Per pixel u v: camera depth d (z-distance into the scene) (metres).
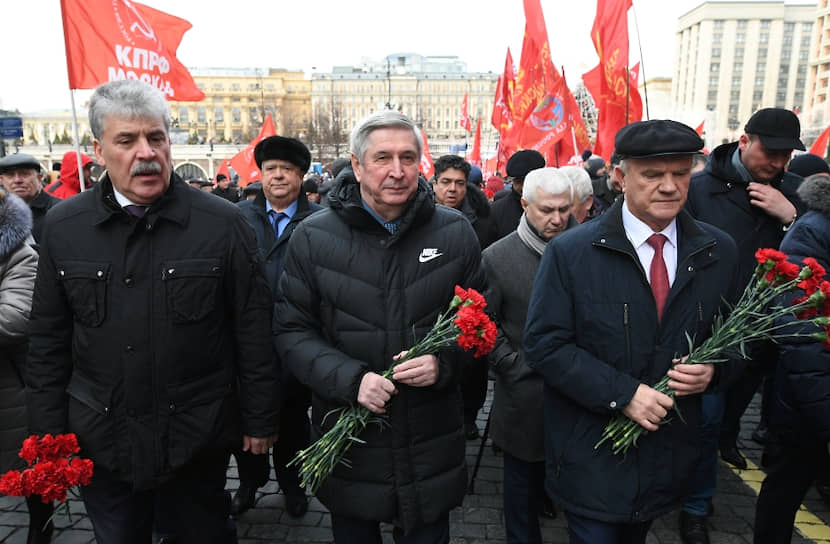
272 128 11.61
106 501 2.16
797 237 2.43
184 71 5.26
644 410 1.89
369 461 2.08
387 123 1.98
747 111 96.06
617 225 2.04
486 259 2.88
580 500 2.06
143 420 2.06
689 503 3.11
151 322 2.04
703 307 2.01
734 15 93.69
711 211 3.26
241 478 3.39
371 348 2.07
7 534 3.18
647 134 1.87
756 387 3.89
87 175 5.95
